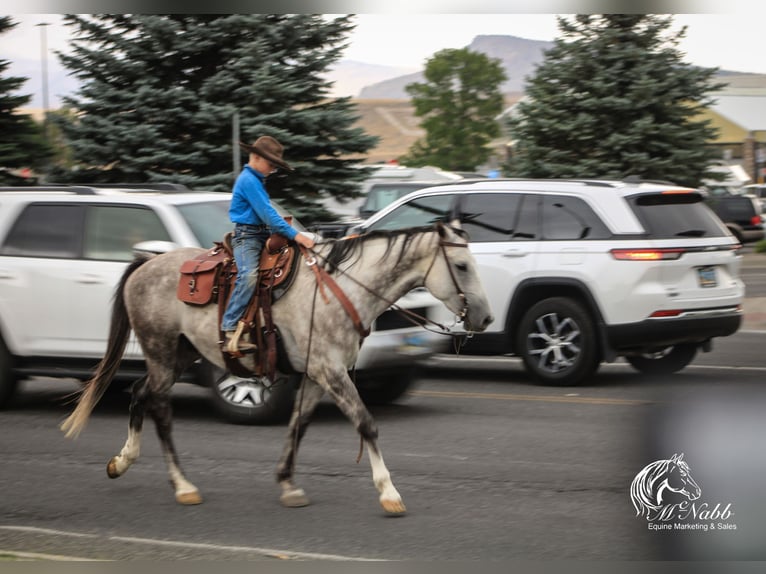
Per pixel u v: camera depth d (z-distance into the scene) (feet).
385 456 28.68
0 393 36.19
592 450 28.96
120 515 23.44
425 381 42.80
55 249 35.40
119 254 34.58
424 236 23.49
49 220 35.78
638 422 21.29
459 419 33.99
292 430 24.04
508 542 20.72
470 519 22.47
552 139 94.73
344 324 23.38
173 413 35.73
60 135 85.46
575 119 92.27
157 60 81.20
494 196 41.96
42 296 35.17
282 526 22.33
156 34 78.84
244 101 79.46
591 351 39.19
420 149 203.51
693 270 38.68
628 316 38.32
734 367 45.29
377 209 70.59
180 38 79.15
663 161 89.76
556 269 39.63
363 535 21.52
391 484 22.91
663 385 40.27
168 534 21.89
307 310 23.52
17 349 35.70
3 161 84.38
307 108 81.76
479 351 41.47
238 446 30.30
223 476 26.89
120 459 25.62
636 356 43.52
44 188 37.42
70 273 34.76
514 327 41.09
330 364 23.32
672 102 92.53
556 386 40.29
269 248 24.02
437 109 201.77
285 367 24.34
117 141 78.43
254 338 24.02
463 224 42.16
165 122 79.82
